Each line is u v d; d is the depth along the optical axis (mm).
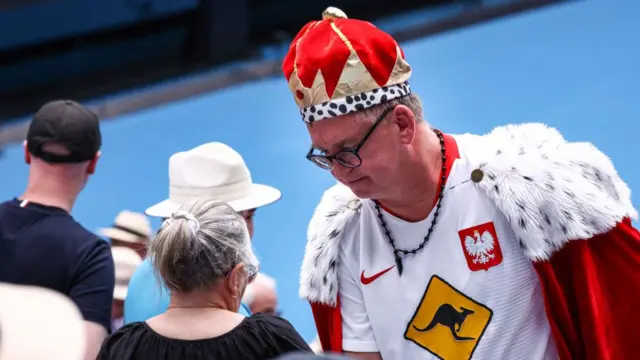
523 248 5113
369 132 4973
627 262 5141
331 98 4938
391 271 5402
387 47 5016
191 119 19188
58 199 6859
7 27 18391
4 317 2967
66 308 3037
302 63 5004
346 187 5648
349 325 5566
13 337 2924
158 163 17375
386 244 5410
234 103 19875
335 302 5566
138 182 16656
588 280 5070
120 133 18516
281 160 17500
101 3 19312
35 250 6637
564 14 23859
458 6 24234
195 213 4973
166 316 4941
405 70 5102
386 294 5418
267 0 22062
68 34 19172
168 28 20750
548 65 21156
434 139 5305
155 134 18500
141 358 4816
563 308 5129
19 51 18891
